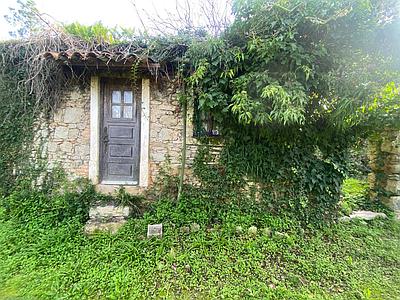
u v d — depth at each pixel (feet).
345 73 12.34
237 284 9.29
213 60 12.73
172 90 14.90
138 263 10.19
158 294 8.74
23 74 14.85
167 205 14.01
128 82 15.11
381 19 11.46
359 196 18.61
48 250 10.79
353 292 9.18
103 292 8.66
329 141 14.64
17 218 13.21
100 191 14.92
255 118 11.93
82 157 14.96
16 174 15.05
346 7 10.94
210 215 13.82
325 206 14.67
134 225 12.73
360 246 12.46
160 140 15.01
